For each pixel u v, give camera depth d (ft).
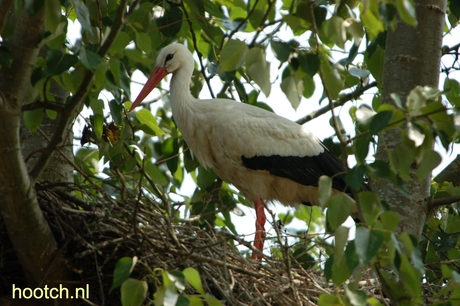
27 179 29.68
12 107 28.91
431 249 43.55
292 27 30.32
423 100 25.81
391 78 41.81
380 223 25.22
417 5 42.39
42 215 31.14
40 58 31.14
